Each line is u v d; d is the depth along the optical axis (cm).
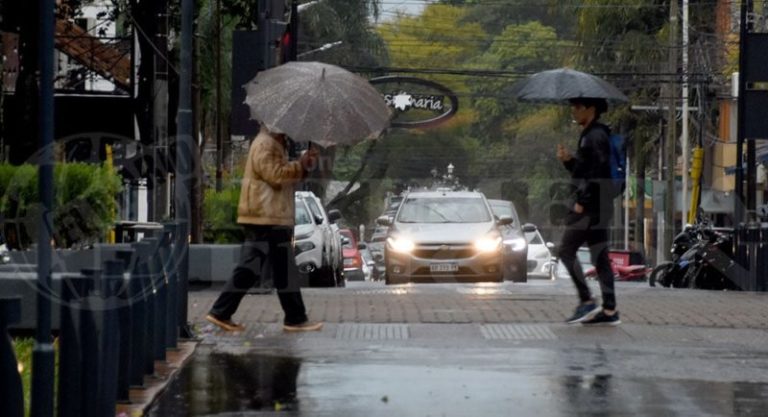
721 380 2225
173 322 2469
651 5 9388
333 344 2623
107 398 1695
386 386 2142
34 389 1469
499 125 14638
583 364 2377
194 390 2106
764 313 3253
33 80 4731
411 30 14500
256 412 1930
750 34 4575
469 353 2503
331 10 10756
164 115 5628
